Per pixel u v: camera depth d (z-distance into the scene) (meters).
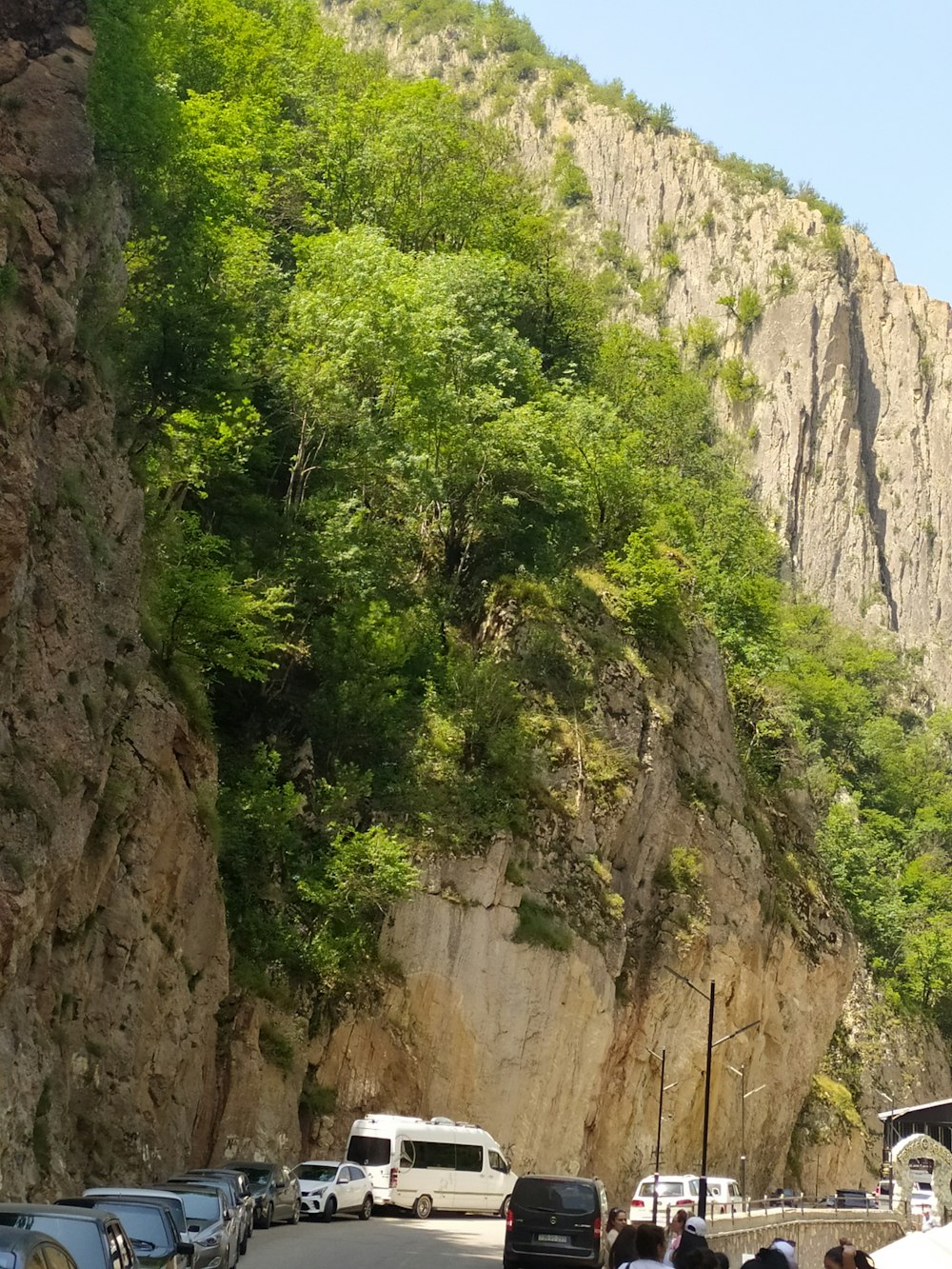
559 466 72.69
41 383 32.00
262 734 55.97
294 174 79.31
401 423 63.56
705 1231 27.59
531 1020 56.16
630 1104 61.69
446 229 84.56
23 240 32.84
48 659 31.95
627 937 62.69
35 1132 30.22
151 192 44.34
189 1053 41.03
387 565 64.00
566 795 61.22
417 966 54.72
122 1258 16.61
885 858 127.31
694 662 71.44
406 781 57.69
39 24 36.03
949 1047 110.19
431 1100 54.06
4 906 28.81
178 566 44.97
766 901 70.25
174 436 47.59
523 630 65.19
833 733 153.38
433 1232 41.47
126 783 37.25
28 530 30.69
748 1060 68.12
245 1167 38.75
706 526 97.81
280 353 60.19
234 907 48.97
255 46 77.12
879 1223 51.09
